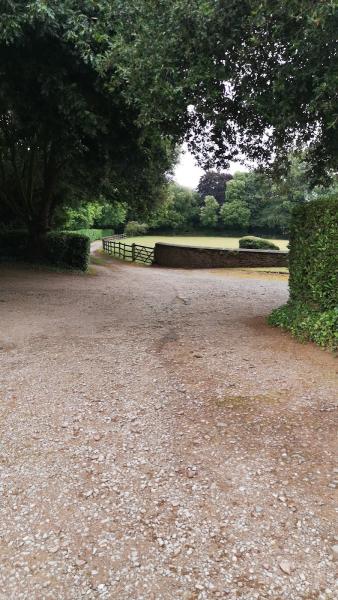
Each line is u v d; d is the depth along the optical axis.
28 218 13.82
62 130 8.48
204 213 48.41
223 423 2.92
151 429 2.85
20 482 2.26
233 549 1.80
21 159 13.63
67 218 19.34
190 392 3.46
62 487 2.22
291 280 5.75
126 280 12.65
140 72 4.38
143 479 2.29
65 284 10.51
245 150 6.64
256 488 2.21
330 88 3.74
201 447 2.61
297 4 3.24
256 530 1.91
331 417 2.99
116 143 8.95
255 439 2.70
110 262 21.36
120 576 1.67
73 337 5.23
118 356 4.46
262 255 17.19
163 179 14.94
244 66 4.28
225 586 1.62
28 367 4.07
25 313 6.60
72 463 2.45
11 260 13.48
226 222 47.16
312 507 2.06
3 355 4.43
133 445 2.64
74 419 3.00
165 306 7.71
